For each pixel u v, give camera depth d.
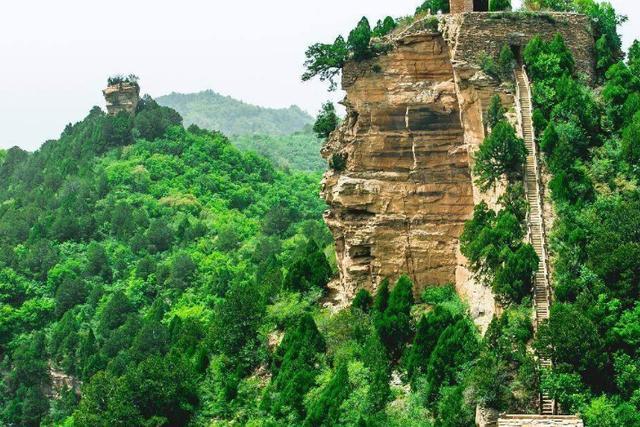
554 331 54.53
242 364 73.44
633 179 64.38
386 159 73.62
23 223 163.88
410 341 66.62
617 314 55.97
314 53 75.00
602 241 58.38
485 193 69.12
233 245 151.75
